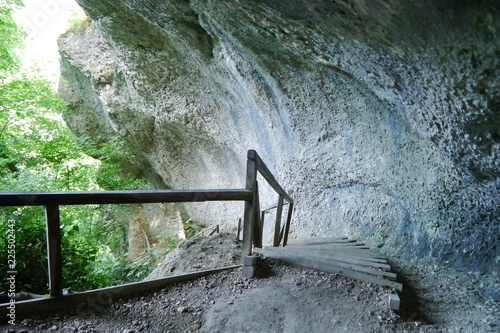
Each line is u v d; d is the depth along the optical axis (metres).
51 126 10.19
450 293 3.27
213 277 3.13
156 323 2.36
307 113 5.90
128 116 11.13
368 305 2.71
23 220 3.45
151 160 13.02
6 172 8.66
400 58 2.54
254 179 3.22
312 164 6.26
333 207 6.58
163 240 11.14
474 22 1.97
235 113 7.90
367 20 2.40
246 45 4.84
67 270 3.77
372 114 4.59
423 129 3.14
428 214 4.46
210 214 11.93
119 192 2.42
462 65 2.20
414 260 4.38
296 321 2.45
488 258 3.63
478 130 2.55
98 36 10.53
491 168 2.80
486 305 2.92
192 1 4.62
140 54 7.98
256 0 2.97
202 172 11.88
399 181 4.60
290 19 2.98
